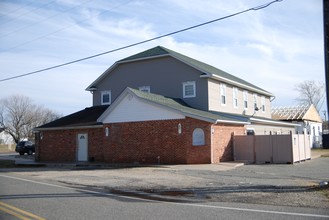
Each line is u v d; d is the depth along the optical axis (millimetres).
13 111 77688
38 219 8391
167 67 31438
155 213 9039
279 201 10617
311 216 8594
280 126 41719
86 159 28750
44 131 31297
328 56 12203
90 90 35031
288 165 23562
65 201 10844
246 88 37125
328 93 12172
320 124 58188
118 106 26719
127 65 33469
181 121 24266
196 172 19297
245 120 29047
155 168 21812
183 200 11102
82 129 29141
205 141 23734
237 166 22750
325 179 15992
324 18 12320
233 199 11117
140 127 25703
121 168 22469
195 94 29953
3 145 76250
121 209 9578
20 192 12719
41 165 26938
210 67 36531
